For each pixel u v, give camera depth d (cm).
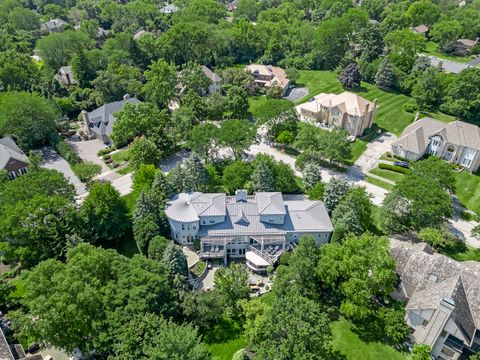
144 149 9900
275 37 18775
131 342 4869
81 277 5525
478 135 10775
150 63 16838
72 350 5403
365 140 12350
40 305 5028
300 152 11488
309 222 7950
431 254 6862
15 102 11006
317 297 6656
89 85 14925
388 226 8256
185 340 4756
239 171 9169
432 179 8550
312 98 14762
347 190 8438
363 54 17338
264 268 7481
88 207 7806
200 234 7781
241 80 15412
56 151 11450
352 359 5800
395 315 6097
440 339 5878
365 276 6191
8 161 9706
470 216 9056
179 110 11869
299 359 4688
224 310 6500
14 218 6925
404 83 15425
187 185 8875
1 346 5459
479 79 13225
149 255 7206
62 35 16675
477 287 6075
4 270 7588
